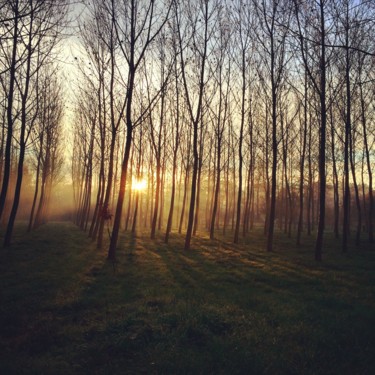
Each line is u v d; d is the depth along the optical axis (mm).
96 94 22391
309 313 7109
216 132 25422
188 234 18859
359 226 21453
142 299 8109
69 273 11070
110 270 11984
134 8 14641
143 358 4980
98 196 24453
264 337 5727
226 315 6816
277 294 8914
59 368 4668
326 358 5047
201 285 9914
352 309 7586
